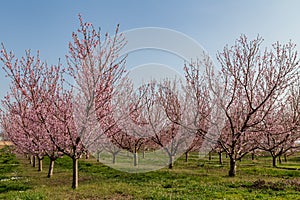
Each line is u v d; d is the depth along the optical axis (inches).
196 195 487.8
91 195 503.2
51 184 648.4
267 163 1173.1
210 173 796.0
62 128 627.8
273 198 462.0
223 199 453.1
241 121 840.3
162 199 461.1
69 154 593.9
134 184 617.6
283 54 772.0
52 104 610.9
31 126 683.4
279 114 853.2
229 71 813.9
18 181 701.3
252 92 777.6
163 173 786.2
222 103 802.2
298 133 930.7
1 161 1513.3
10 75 582.9
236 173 802.8
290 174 773.3
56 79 626.5
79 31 597.6
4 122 1039.6
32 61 605.3
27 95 598.9
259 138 867.4
